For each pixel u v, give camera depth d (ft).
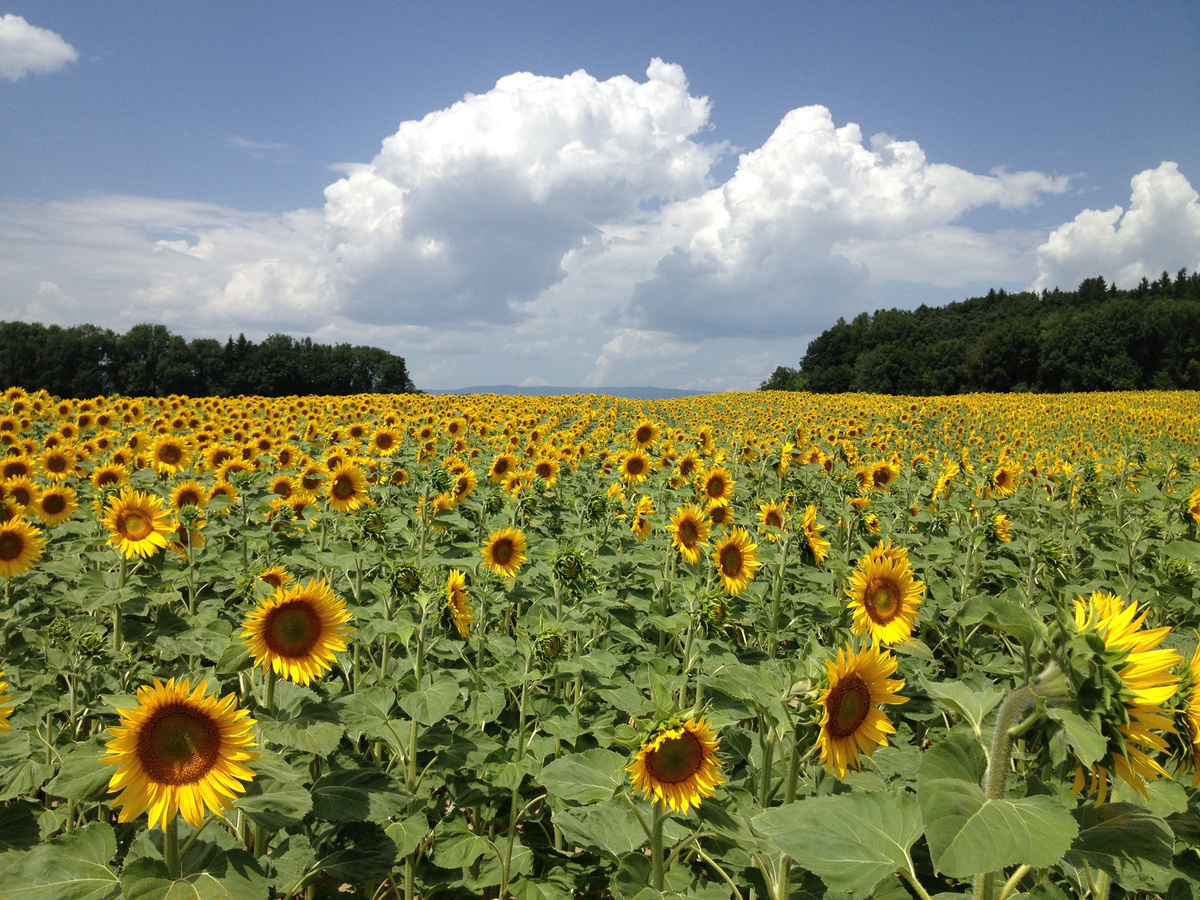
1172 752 7.48
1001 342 335.67
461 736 14.02
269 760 9.69
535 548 22.13
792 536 22.62
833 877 7.20
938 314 610.65
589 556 21.58
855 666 9.12
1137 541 25.52
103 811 14.25
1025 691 6.98
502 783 13.08
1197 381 302.04
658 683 9.63
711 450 42.70
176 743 8.66
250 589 17.94
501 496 30.14
